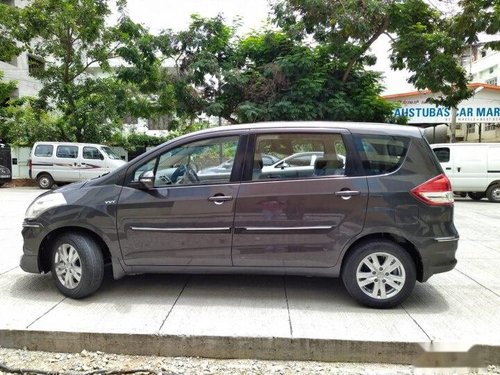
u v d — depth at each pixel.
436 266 4.41
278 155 4.60
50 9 19.56
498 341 3.71
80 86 20.41
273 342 3.77
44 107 20.58
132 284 5.17
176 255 4.58
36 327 3.97
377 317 4.23
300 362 3.74
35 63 22.55
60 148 18.61
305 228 4.43
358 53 15.82
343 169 4.49
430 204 4.38
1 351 3.88
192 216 4.53
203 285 5.14
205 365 3.69
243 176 4.57
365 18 14.45
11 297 4.75
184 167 4.70
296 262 4.47
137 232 4.59
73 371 3.57
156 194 4.59
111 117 20.33
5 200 13.88
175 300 4.67
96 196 4.68
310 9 14.59
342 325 4.04
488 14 12.49
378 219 4.36
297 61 15.55
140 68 17.81
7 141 21.55
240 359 3.79
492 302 4.65
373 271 4.43
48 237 4.83
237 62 17.06
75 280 4.65
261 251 4.48
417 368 3.63
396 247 4.38
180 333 3.85
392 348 3.70
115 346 3.87
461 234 8.55
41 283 5.23
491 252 6.96
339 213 4.39
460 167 15.12
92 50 20.30
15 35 19.53
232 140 4.67
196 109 17.05
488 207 13.44
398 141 4.54
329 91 16.17
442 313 4.34
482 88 20.47
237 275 5.50
